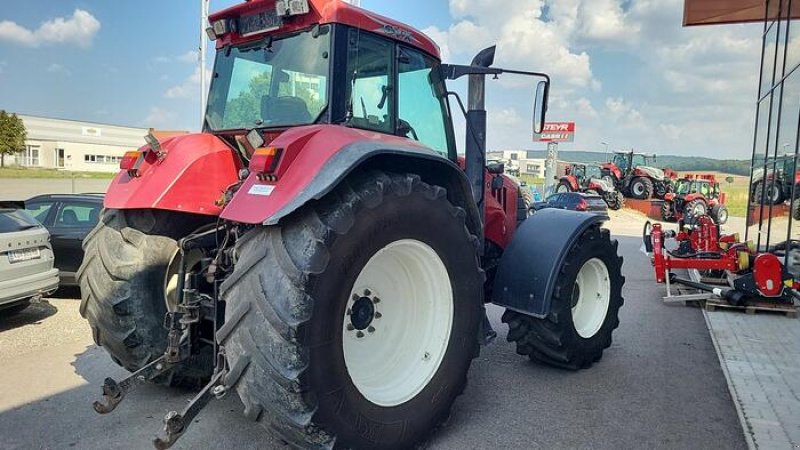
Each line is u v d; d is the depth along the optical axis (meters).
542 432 3.43
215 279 3.02
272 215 2.46
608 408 3.80
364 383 2.94
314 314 2.46
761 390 4.16
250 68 3.57
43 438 3.25
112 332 3.42
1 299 5.65
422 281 3.18
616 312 4.81
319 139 2.72
